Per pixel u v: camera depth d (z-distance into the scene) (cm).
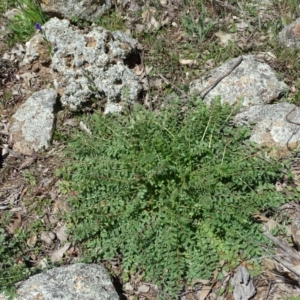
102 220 75
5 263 78
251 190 77
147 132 81
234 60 98
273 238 73
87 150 83
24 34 113
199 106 85
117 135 82
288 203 80
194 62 103
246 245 73
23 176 90
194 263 73
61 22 105
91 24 112
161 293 73
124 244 77
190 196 76
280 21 108
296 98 94
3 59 109
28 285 70
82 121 94
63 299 68
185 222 72
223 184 76
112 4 115
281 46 103
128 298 74
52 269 73
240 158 79
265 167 78
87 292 69
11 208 86
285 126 85
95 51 96
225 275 73
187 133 82
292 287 72
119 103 96
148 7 114
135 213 77
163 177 78
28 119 95
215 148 82
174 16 112
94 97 96
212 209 74
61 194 86
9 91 104
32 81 105
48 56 104
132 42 103
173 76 101
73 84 95
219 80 95
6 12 122
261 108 90
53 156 92
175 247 73
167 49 106
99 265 74
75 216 78
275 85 94
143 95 98
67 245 80
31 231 83
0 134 97
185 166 79
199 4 114
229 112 85
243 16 112
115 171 79
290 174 80
